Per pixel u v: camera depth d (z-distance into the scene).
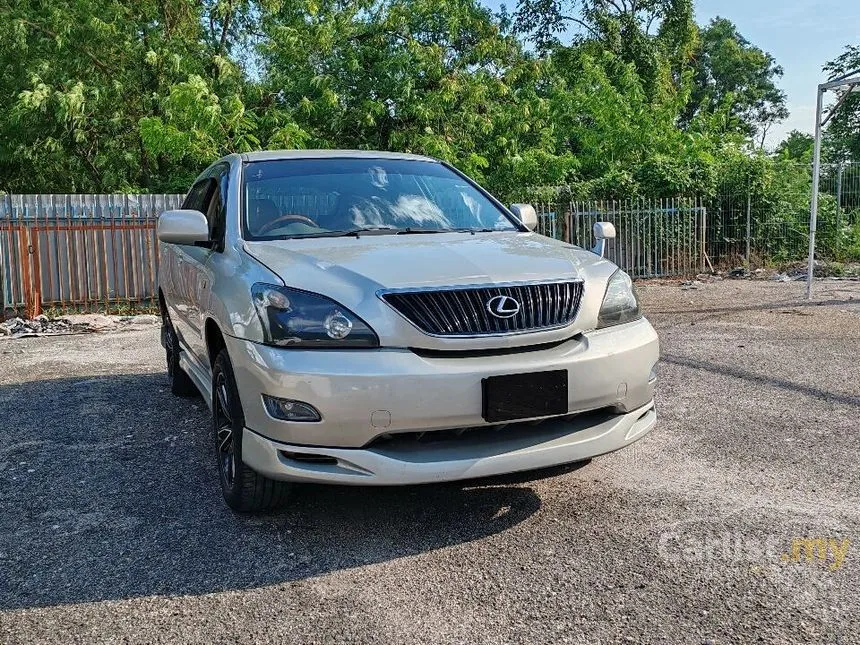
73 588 3.07
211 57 17.48
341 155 5.00
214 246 4.36
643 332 3.72
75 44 17.22
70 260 12.04
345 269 3.41
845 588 2.92
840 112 25.88
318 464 3.24
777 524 3.50
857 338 7.97
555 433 3.43
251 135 15.12
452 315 3.25
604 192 15.86
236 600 2.95
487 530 3.53
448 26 17.97
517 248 3.88
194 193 5.80
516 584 3.02
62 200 12.16
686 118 37.75
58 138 17.56
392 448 3.24
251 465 3.38
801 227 16.56
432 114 16.83
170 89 14.88
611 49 27.08
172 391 6.30
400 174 4.89
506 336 3.29
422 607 2.86
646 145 18.89
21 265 11.65
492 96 18.78
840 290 12.05
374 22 18.08
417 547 3.37
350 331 3.20
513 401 3.23
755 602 2.84
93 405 6.01
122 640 2.69
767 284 13.37
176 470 4.46
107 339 9.55
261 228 4.20
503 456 3.24
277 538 3.50
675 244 15.41
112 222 12.14
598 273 3.75
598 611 2.80
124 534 3.58
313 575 3.14
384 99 17.47
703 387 6.09
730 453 4.49
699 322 9.45
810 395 5.75
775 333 8.45
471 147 17.56
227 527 3.64
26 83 17.09
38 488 4.21
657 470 4.24
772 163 16.94
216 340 4.11
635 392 3.61
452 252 3.68
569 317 3.47
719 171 16.59
